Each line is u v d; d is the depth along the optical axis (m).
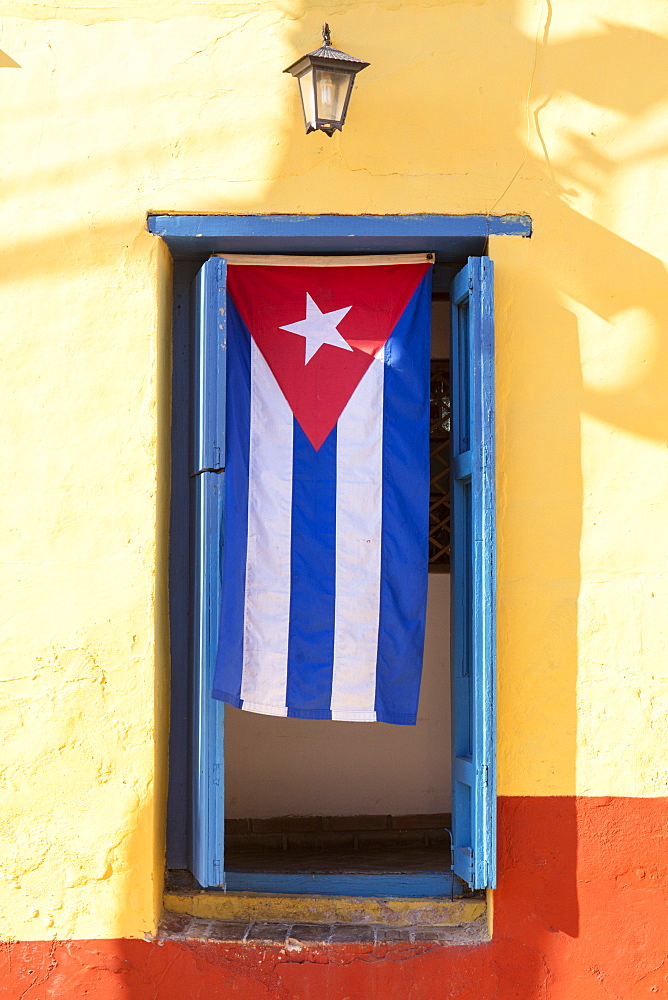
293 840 4.92
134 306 3.80
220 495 3.81
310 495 3.81
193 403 4.05
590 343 3.84
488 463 3.67
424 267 3.93
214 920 3.86
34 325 3.80
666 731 3.77
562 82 3.86
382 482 3.82
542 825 3.74
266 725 5.27
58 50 3.84
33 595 3.75
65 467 3.78
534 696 3.77
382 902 3.88
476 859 3.62
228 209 3.81
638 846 3.74
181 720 4.04
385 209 3.81
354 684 3.75
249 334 3.89
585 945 3.72
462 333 3.96
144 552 3.76
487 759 3.62
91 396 3.79
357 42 3.84
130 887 3.70
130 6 3.85
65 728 3.72
